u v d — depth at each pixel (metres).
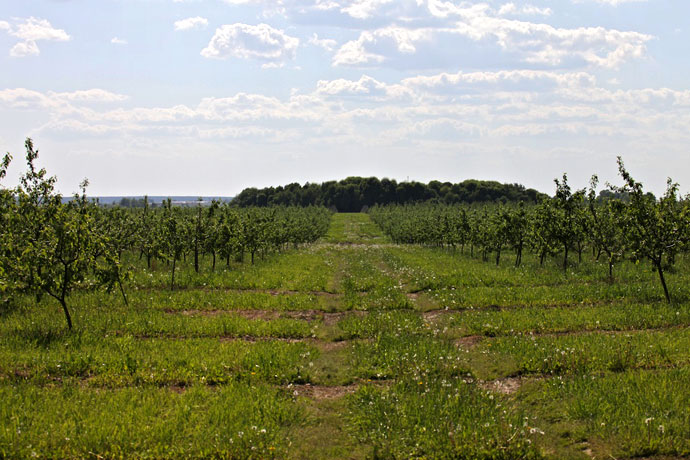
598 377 10.77
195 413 9.17
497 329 15.40
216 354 12.73
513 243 32.53
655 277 24.02
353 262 36.12
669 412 8.85
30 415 8.80
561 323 15.77
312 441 8.64
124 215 34.81
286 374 11.63
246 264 33.34
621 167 19.86
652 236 18.70
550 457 7.96
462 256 40.03
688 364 11.52
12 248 14.56
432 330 15.77
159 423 8.66
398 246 53.59
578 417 9.11
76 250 15.16
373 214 107.50
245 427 8.67
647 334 14.01
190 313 18.08
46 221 15.36
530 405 9.90
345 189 157.50
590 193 27.69
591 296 19.83
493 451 7.99
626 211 20.23
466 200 141.62
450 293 21.52
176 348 13.23
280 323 16.38
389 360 12.59
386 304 19.91
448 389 10.55
